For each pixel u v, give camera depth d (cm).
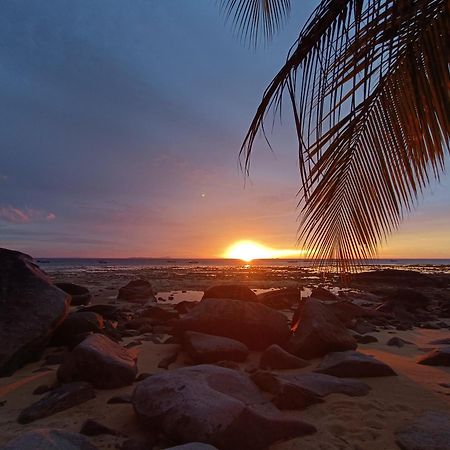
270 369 579
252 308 777
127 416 388
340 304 1251
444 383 500
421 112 236
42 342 645
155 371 579
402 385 491
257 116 245
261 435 319
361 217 272
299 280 3528
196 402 332
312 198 261
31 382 521
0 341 570
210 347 633
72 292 1347
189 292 2352
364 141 262
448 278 3020
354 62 218
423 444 315
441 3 216
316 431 349
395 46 229
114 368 484
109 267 7950
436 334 976
